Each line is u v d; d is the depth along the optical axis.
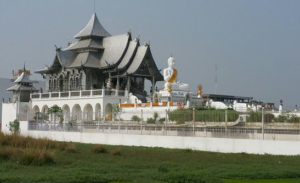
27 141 33.84
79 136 48.66
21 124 59.50
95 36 83.12
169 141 39.19
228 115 37.69
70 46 85.44
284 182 20.66
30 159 25.39
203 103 65.81
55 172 22.06
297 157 30.08
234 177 21.67
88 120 49.81
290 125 33.66
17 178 19.25
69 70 81.62
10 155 26.88
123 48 78.50
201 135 37.97
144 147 39.19
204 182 19.84
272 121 35.25
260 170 23.52
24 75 89.88
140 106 61.16
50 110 64.00
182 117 40.56
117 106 64.12
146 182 19.55
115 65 76.44
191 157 30.47
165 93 64.75
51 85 86.69
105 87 79.25
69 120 52.41
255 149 33.56
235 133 35.75
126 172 22.86
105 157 30.11
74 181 19.19
